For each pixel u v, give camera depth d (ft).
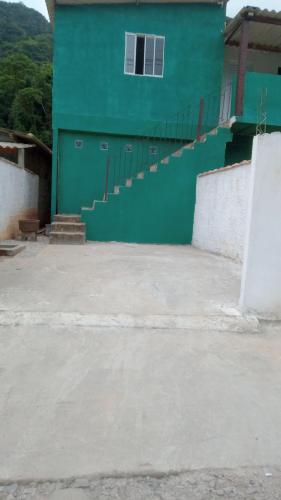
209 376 8.78
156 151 36.88
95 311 12.47
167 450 6.26
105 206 31.76
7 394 7.67
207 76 36.24
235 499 5.35
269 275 12.59
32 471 5.69
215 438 6.60
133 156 36.68
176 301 14.06
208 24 35.68
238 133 35.96
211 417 7.20
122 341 10.50
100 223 31.86
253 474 5.85
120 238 32.22
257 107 31.24
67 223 30.58
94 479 5.62
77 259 22.65
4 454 6.00
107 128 35.42
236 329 11.69
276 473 5.89
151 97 35.83
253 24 32.50
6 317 11.57
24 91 85.25
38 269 19.22
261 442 6.56
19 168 33.12
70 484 5.51
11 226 31.17
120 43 34.81
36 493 5.33
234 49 38.47
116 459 6.00
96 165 36.35
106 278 17.63
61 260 22.13
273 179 12.16
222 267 21.45
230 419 7.16
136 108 35.70
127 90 35.45
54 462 5.89
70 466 5.82
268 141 12.01
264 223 12.36
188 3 35.09
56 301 13.47
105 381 8.33
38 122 88.22
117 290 15.43
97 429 6.70
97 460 5.97
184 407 7.48
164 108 36.09
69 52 34.40
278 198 12.26
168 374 8.78
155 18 34.96
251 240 12.44
